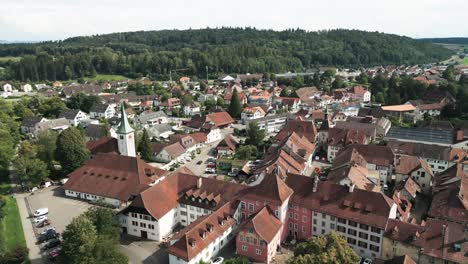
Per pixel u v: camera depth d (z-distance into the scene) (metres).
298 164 122.88
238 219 94.44
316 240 68.44
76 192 117.50
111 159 120.88
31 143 149.62
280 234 90.44
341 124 174.25
